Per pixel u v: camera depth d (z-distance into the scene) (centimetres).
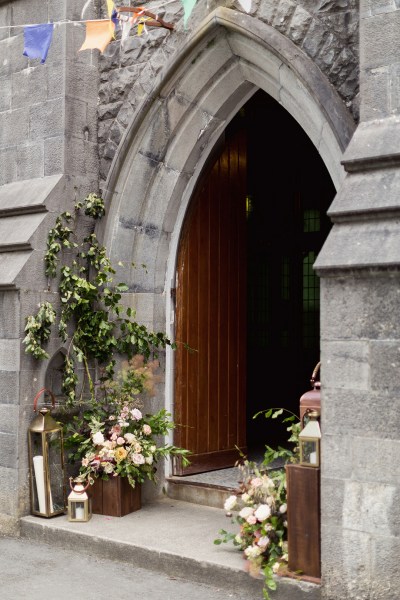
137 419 549
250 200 899
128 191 580
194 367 618
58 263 570
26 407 546
